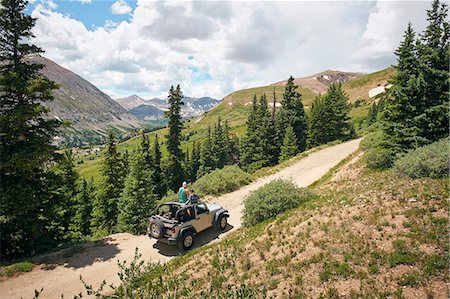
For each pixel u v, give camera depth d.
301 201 13.91
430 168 11.61
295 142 51.19
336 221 9.84
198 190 23.34
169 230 11.87
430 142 15.98
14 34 12.57
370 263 7.20
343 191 14.19
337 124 54.50
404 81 17.30
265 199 13.66
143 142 41.31
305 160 36.06
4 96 12.65
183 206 12.41
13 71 12.57
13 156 11.88
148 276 9.51
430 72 16.41
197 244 12.80
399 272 6.68
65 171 31.28
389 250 7.47
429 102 16.56
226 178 24.48
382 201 10.32
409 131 16.77
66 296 9.27
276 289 7.25
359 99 184.75
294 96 55.12
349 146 40.91
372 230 8.63
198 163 84.19
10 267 10.79
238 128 143.38
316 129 54.41
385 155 17.45
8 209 11.95
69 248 13.12
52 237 15.41
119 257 12.09
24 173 12.79
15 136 13.05
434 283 6.10
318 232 9.45
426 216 8.49
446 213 8.36
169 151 40.84
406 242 7.57
